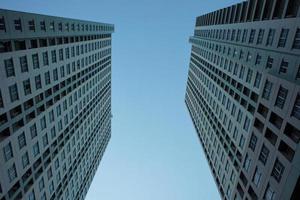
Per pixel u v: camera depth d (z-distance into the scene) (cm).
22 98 4169
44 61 4884
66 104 6094
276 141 3203
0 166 3659
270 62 3844
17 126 4178
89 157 8550
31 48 4450
